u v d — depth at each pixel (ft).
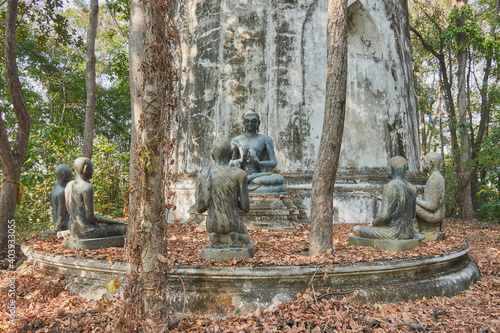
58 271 18.16
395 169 20.31
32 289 17.65
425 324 14.14
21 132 25.95
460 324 14.39
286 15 36.96
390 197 19.77
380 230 20.21
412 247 19.53
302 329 13.33
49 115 72.74
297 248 20.70
